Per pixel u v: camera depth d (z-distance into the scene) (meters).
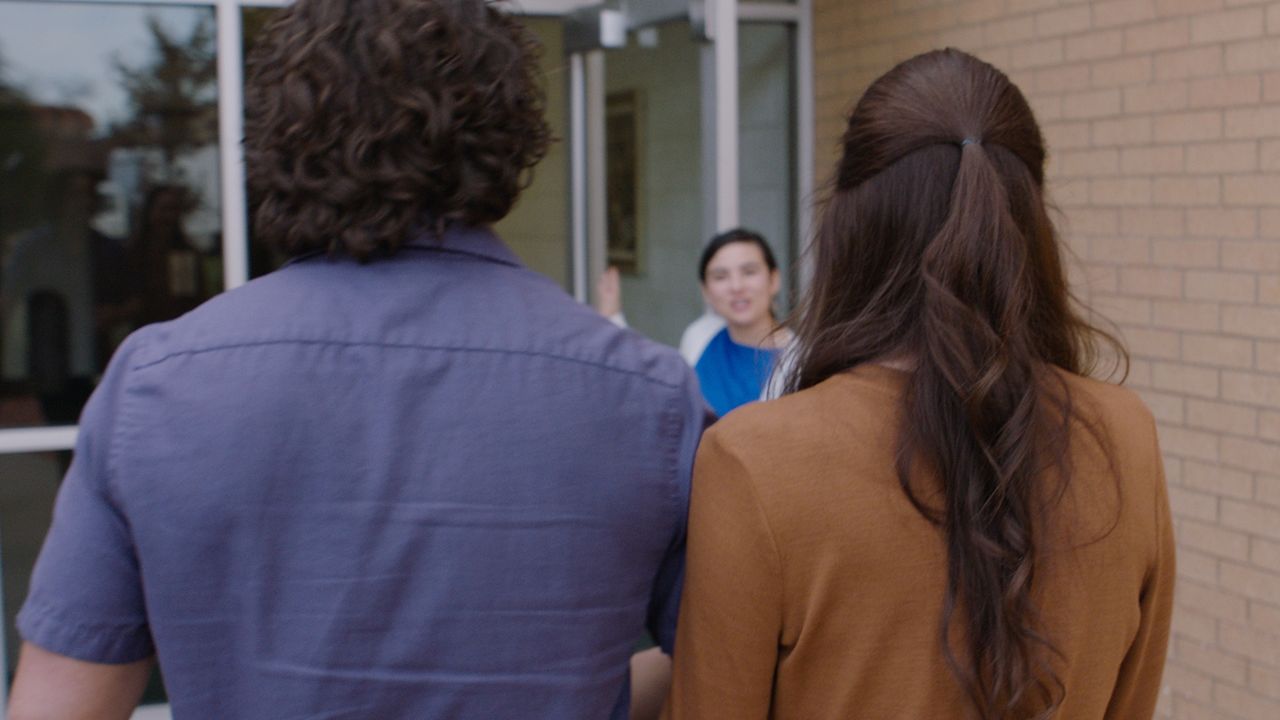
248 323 1.02
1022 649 1.04
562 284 4.27
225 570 0.98
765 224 5.02
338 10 1.02
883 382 1.12
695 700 1.14
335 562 0.99
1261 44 2.98
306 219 1.04
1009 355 1.07
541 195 4.23
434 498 1.01
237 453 0.98
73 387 3.46
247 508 0.98
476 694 1.02
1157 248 3.30
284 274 1.07
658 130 3.98
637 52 3.94
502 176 1.09
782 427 1.09
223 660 1.00
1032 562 1.05
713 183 3.59
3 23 3.36
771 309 3.57
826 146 4.82
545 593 1.03
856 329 1.15
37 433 3.40
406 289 1.05
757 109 4.96
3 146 3.38
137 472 0.98
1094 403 1.15
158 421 0.99
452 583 1.01
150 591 0.99
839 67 4.71
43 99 3.39
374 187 1.02
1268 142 2.97
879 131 1.15
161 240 3.49
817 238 1.23
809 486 1.07
